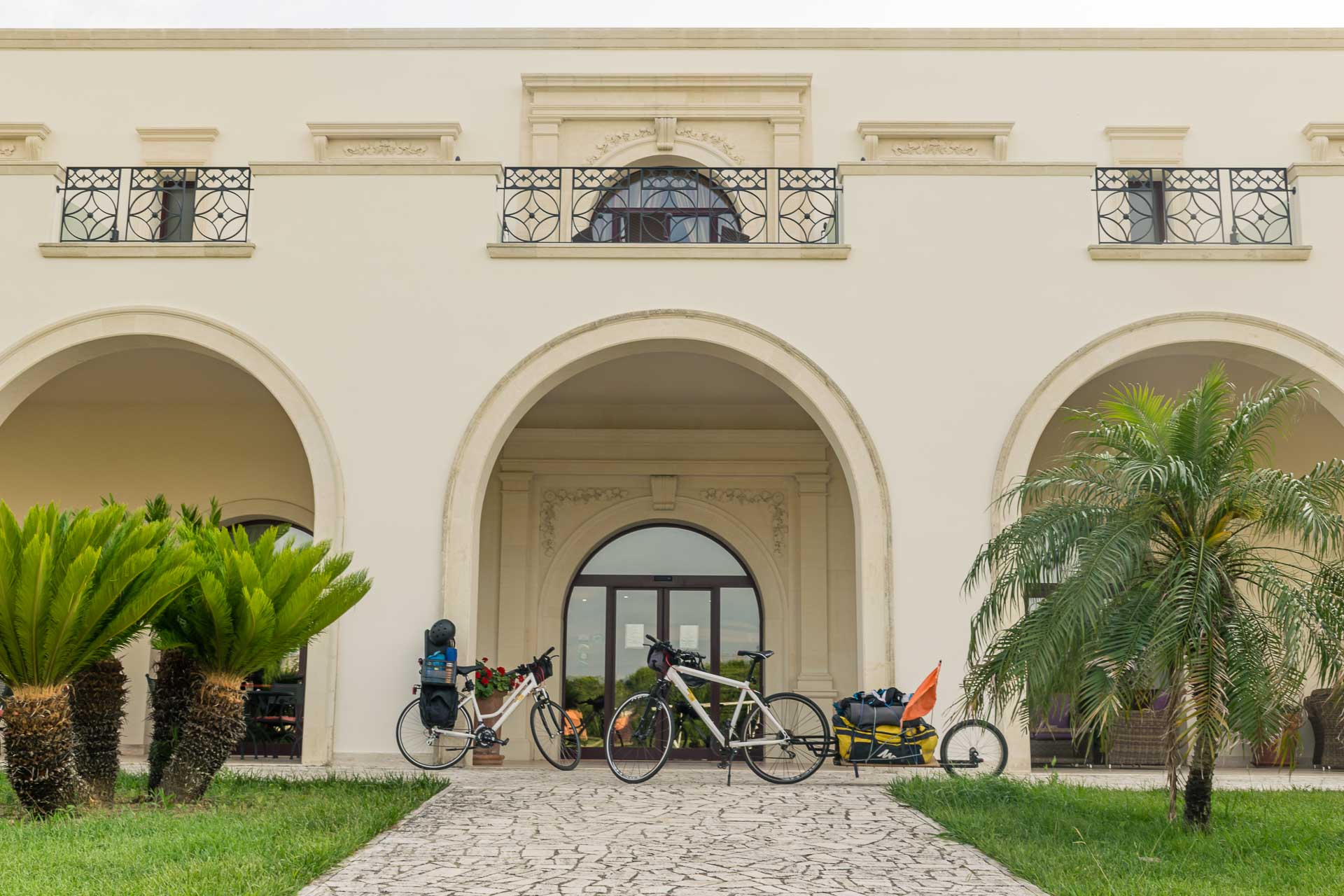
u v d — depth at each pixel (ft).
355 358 30.91
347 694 29.25
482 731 29.50
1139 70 42.27
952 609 29.66
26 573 19.66
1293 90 42.11
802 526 40.16
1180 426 20.90
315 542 30.01
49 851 17.13
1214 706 19.43
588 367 31.83
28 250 31.27
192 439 39.93
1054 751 35.76
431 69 42.29
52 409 39.93
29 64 42.19
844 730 27.40
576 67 42.37
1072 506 21.27
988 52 42.47
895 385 30.81
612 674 40.27
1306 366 30.81
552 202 41.24
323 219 31.58
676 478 40.47
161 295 31.19
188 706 23.88
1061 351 30.96
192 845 17.63
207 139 41.57
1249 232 40.86
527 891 15.28
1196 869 17.66
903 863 17.66
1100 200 41.42
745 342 30.99
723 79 41.78
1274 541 30.99
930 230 31.55
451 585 29.76
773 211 41.19
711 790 25.58
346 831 18.89
